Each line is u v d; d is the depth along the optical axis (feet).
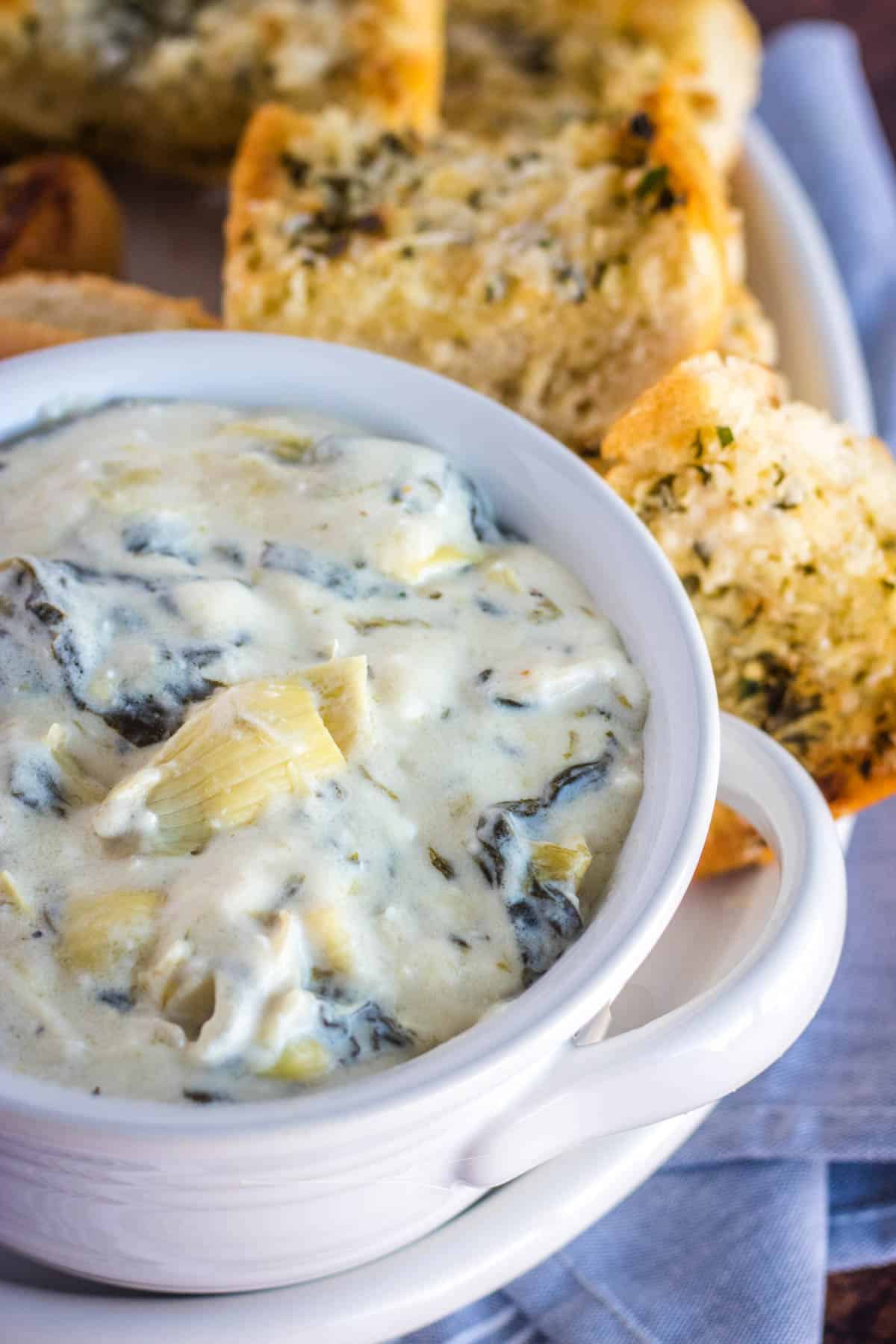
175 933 0.86
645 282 1.13
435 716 0.93
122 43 1.37
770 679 1.09
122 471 1.00
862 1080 1.07
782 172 1.41
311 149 1.20
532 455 1.00
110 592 0.96
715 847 1.02
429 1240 0.94
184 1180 0.82
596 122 1.22
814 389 1.29
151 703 0.93
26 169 1.34
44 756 0.90
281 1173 0.82
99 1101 0.80
